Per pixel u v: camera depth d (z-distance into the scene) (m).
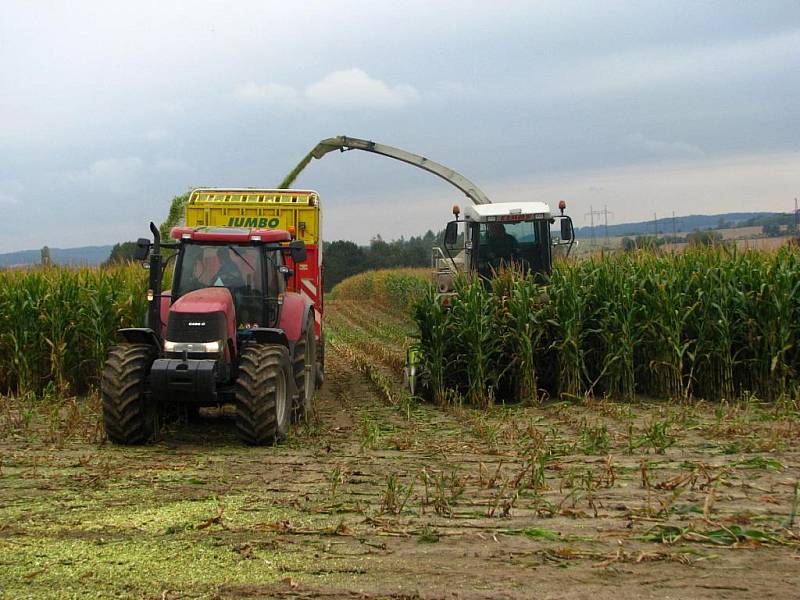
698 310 12.81
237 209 14.32
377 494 6.88
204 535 5.63
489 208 15.24
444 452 8.86
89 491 7.04
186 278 10.38
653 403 12.57
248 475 7.75
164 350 9.62
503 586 4.61
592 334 13.28
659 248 14.30
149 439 9.69
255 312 10.37
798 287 12.31
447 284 15.12
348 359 20.70
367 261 79.69
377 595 4.49
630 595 4.44
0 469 7.89
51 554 5.19
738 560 5.00
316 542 5.46
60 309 13.87
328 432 10.45
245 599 4.46
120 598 4.46
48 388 13.06
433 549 5.29
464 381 13.27
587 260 13.95
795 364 12.52
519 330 12.83
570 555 5.11
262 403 9.26
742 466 7.76
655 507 6.28
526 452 8.47
